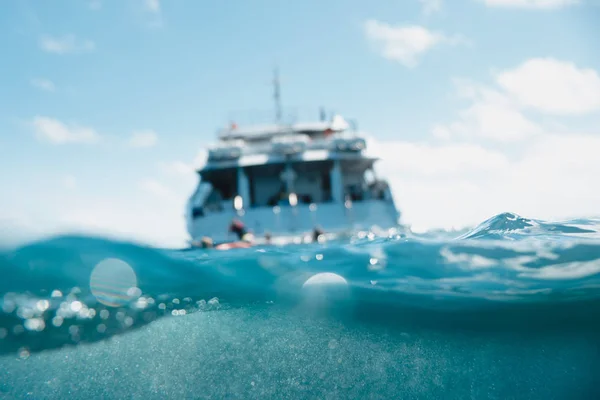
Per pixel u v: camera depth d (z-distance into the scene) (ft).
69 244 11.45
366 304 9.64
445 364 7.80
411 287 10.33
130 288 9.55
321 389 7.18
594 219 16.76
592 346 8.25
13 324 7.33
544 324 8.77
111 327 8.01
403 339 8.66
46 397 6.55
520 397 7.07
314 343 8.43
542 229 14.89
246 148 70.59
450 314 9.12
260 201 74.02
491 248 12.56
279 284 10.90
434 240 15.06
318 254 14.37
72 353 7.41
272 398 6.80
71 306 8.15
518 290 9.80
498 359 8.04
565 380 7.51
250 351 8.02
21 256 10.06
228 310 9.36
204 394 6.80
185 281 10.68
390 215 68.54
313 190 73.82
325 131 75.87
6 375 6.93
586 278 10.05
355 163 72.38
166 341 8.01
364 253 13.78
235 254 15.46
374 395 7.04
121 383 6.88
